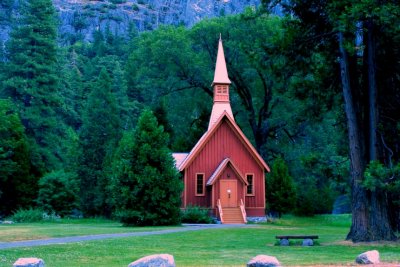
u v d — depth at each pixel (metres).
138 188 34.31
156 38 60.69
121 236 24.83
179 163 46.38
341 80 27.33
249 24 53.84
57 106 71.38
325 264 14.56
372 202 23.50
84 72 128.12
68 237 23.80
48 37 72.50
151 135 35.50
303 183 60.97
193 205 43.12
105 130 61.41
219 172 42.38
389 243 22.36
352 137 24.42
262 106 60.03
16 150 52.31
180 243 22.12
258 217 44.41
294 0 25.78
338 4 21.89
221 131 44.88
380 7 20.80
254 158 45.25
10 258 15.83
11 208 51.53
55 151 68.50
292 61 27.31
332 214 63.88
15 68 69.25
